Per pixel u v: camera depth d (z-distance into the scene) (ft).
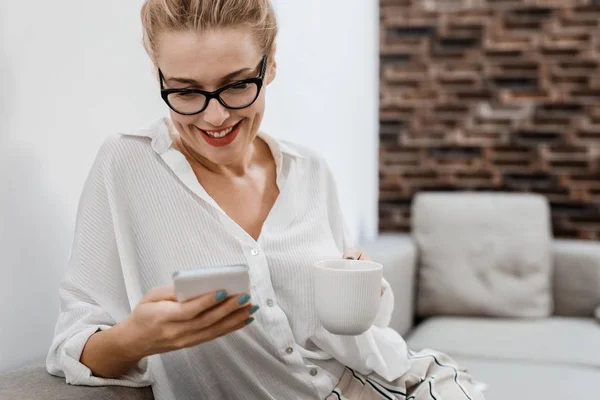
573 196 9.22
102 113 4.20
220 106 3.19
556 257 8.38
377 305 3.22
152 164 3.66
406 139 9.68
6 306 3.56
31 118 3.67
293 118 6.57
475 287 8.20
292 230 3.91
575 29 9.04
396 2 9.55
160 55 3.18
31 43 3.65
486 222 8.42
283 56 6.27
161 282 3.60
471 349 6.81
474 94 9.43
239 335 3.55
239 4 3.13
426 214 8.59
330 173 4.40
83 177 4.08
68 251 3.99
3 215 3.51
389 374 3.85
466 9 9.34
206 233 3.59
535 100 9.25
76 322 3.34
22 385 3.16
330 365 3.83
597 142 9.08
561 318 8.16
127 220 3.64
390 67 9.66
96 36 4.13
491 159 9.45
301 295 3.76
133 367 3.39
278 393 3.70
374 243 8.31
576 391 5.65
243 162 3.91
